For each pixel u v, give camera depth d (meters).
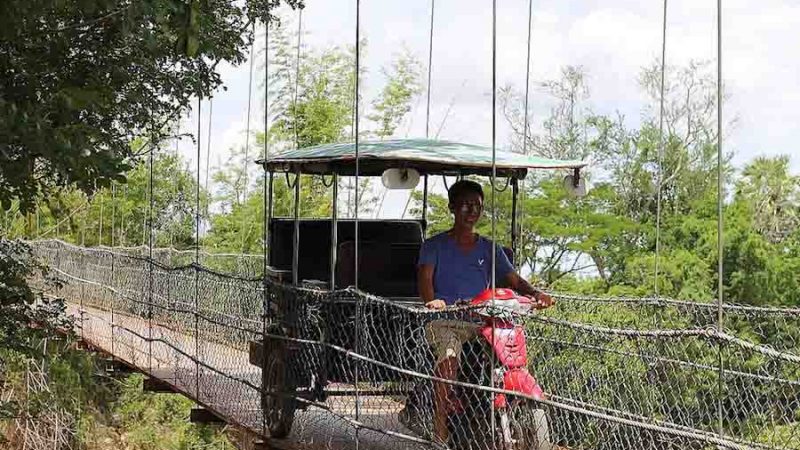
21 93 6.55
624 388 6.27
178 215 22.86
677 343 6.33
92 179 6.66
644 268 18.03
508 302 6.04
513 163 6.74
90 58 7.58
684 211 22.09
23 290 8.55
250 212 22.31
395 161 6.78
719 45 4.82
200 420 9.84
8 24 6.00
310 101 20.91
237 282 8.80
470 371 6.14
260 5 10.22
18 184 7.08
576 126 23.47
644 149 22.59
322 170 7.26
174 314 11.17
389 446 6.86
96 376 12.14
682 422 6.28
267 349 7.89
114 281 14.47
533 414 5.89
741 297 17.86
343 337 7.04
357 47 6.54
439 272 6.61
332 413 6.95
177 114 10.34
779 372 6.42
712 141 22.80
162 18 5.97
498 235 17.72
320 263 8.22
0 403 11.28
